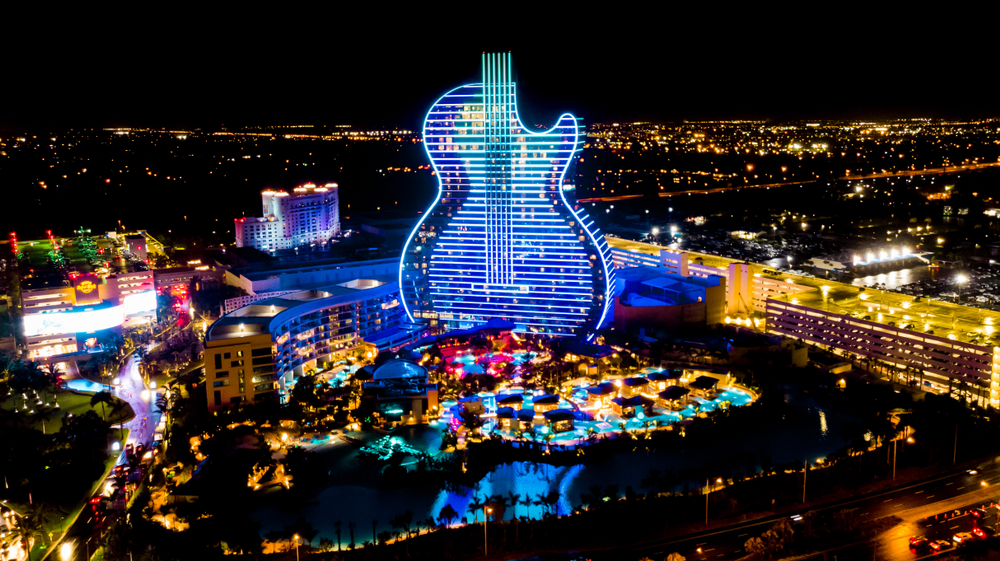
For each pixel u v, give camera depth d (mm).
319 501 188625
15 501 190250
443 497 189875
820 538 162375
